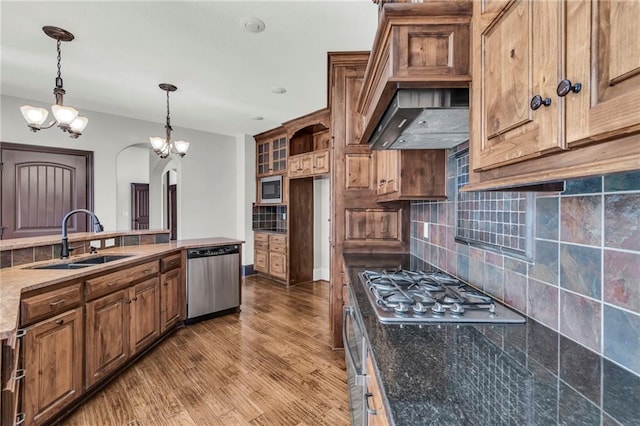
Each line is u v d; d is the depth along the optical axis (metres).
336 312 2.73
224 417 1.87
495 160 0.79
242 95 3.58
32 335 1.58
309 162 4.56
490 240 1.41
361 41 2.38
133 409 1.93
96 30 2.24
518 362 0.80
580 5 0.53
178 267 3.18
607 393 0.66
